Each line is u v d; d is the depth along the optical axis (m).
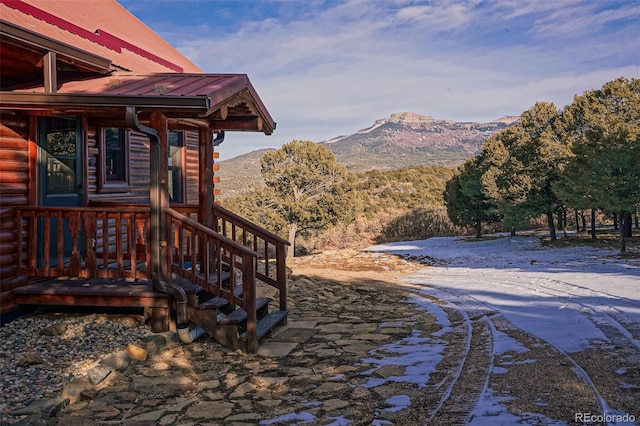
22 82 7.84
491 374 5.49
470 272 17.47
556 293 11.32
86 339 6.40
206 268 6.94
